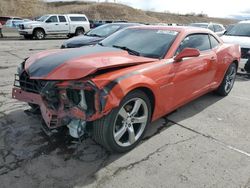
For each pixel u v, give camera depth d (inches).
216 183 114.2
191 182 114.0
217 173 120.8
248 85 277.1
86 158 126.9
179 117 179.9
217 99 222.4
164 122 170.7
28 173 114.7
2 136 142.4
